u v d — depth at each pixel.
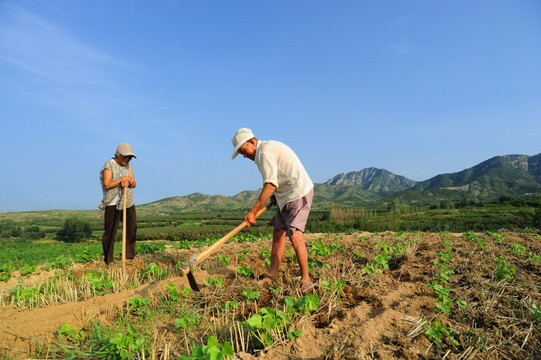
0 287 5.80
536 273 4.91
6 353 2.84
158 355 2.77
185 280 4.73
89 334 3.20
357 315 3.19
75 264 7.20
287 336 2.82
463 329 2.99
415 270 5.09
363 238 8.82
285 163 4.08
